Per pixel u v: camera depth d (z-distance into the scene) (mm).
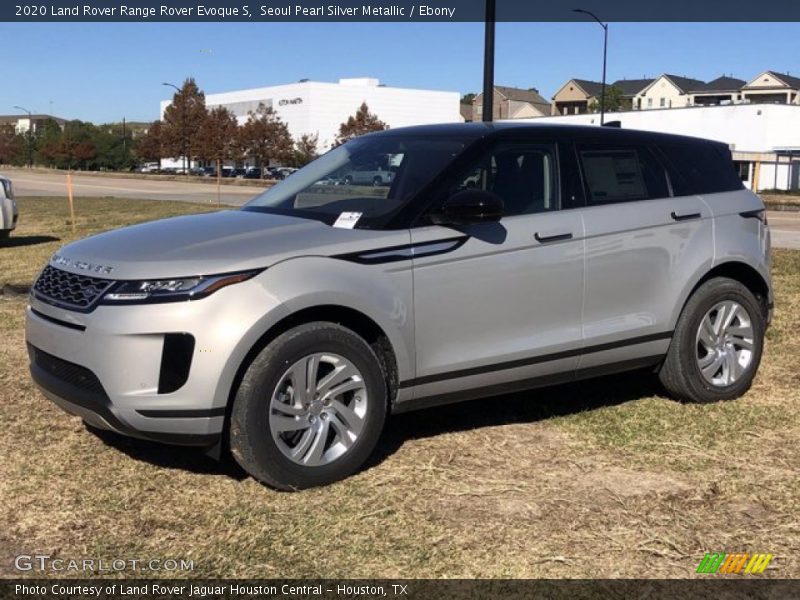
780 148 45250
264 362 3766
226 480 4062
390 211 4242
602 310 4770
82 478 4074
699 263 5082
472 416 5039
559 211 4645
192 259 3779
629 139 5066
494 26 9898
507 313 4434
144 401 3668
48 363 4059
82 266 3949
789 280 9766
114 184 48750
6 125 122000
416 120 90062
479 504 3812
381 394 4102
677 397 5305
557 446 4539
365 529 3566
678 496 3902
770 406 5219
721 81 103438
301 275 3850
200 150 77375
